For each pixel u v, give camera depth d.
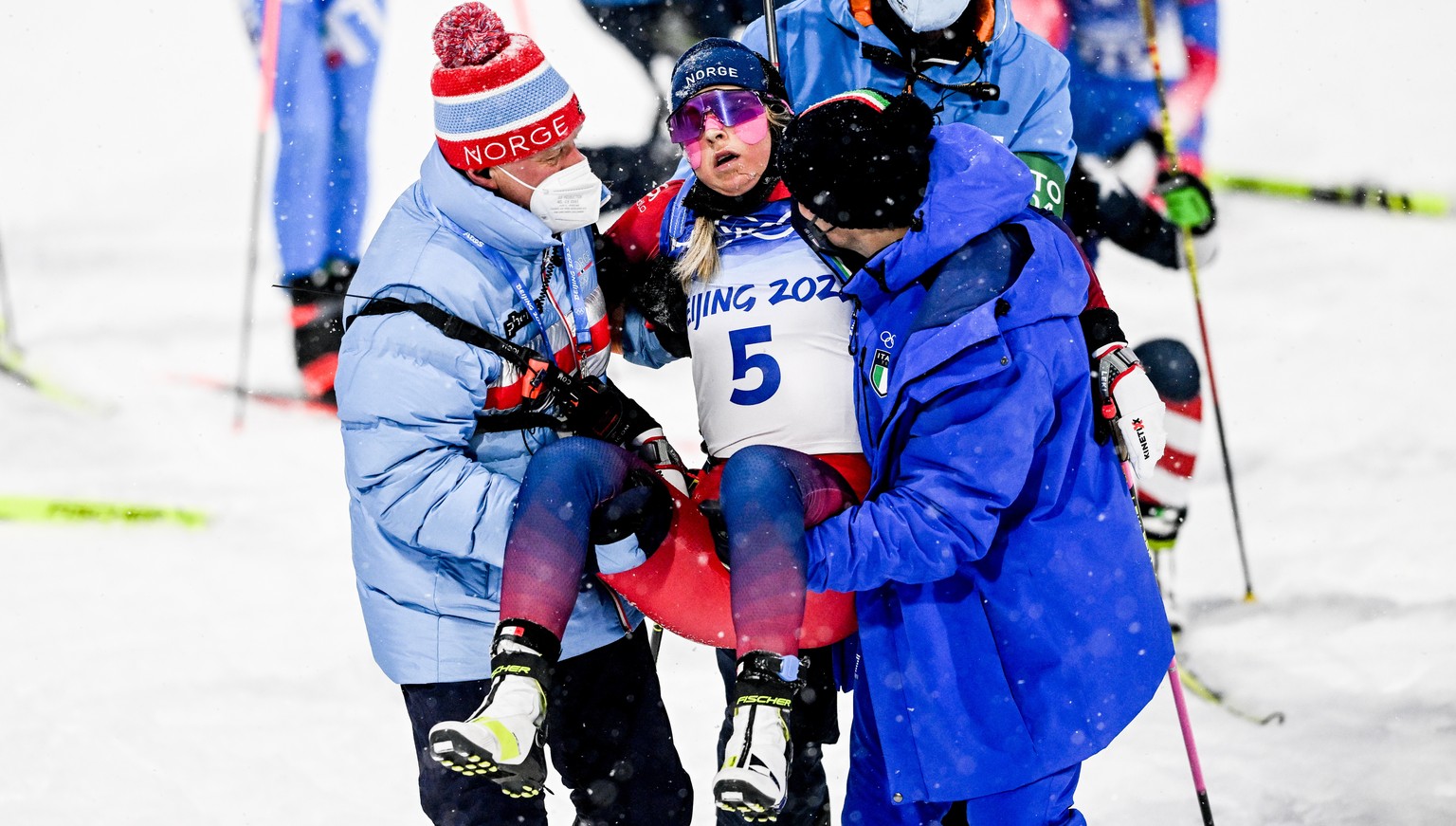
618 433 10.49
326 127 31.16
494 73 9.63
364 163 31.23
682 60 10.77
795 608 9.09
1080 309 9.78
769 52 13.36
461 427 9.79
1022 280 9.36
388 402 9.65
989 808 9.74
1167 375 18.19
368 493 9.87
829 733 11.26
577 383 10.26
